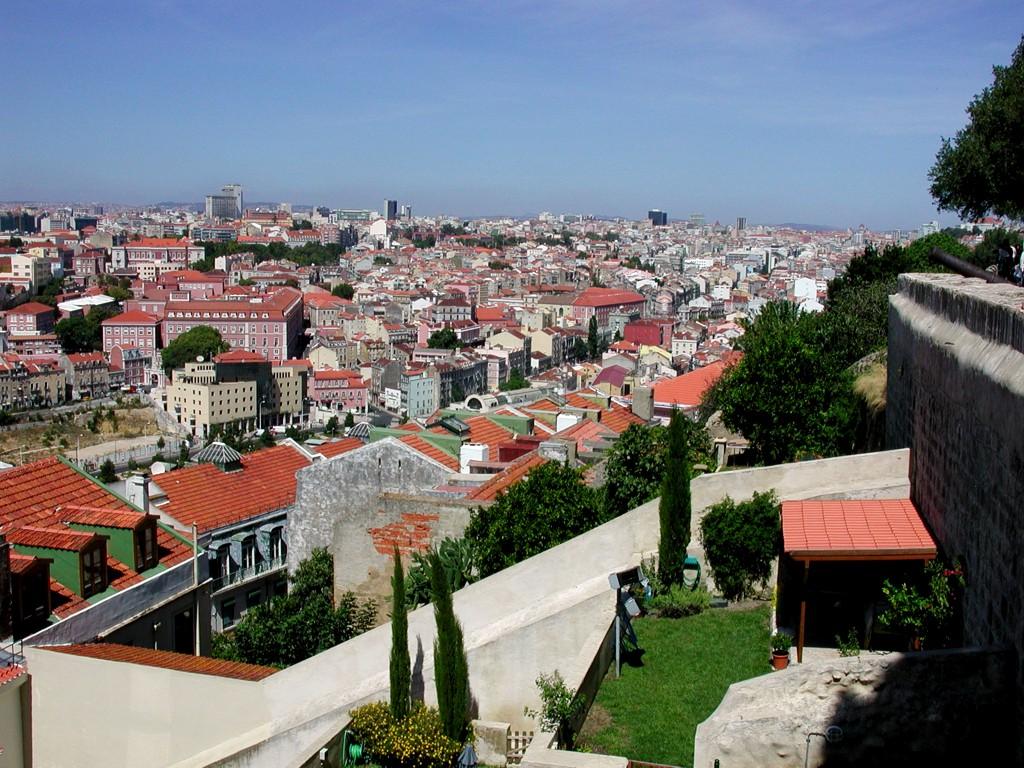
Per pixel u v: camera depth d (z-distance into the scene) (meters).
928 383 25.22
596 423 52.97
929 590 22.14
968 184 45.56
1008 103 41.94
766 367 38.34
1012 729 17.70
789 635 24.30
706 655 24.45
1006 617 18.12
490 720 24.47
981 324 21.45
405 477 40.41
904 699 18.47
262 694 26.16
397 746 22.64
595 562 27.61
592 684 22.64
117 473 167.25
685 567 27.66
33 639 27.39
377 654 26.47
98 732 26.97
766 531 26.88
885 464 27.91
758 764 18.78
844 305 60.91
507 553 30.88
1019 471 17.47
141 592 31.47
